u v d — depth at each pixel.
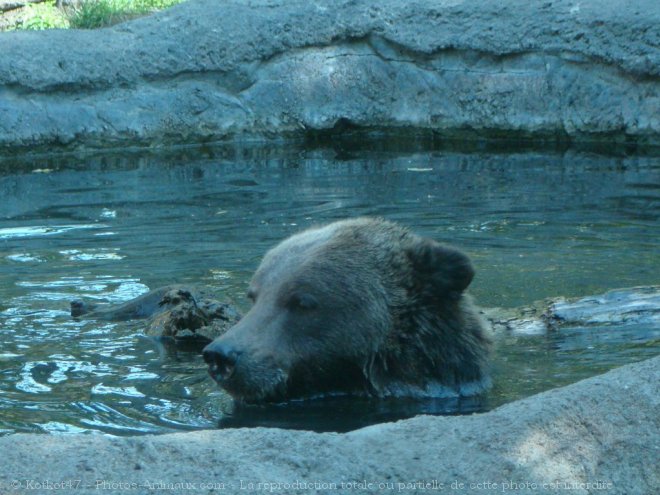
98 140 21.73
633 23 21.00
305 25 23.50
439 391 8.71
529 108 22.06
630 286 11.09
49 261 12.96
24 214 15.87
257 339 8.48
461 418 6.47
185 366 9.25
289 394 8.68
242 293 11.11
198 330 10.07
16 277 12.23
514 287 11.21
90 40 22.39
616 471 6.25
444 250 8.84
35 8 28.59
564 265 12.16
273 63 23.44
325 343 8.63
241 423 7.97
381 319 8.69
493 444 6.14
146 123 22.17
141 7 27.75
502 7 22.47
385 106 23.41
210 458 5.88
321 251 8.92
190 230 14.52
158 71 22.58
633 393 6.76
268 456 5.95
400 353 8.77
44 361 9.27
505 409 6.54
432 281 8.81
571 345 9.50
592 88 21.48
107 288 11.63
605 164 19.17
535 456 6.09
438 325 8.78
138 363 9.29
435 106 22.97
